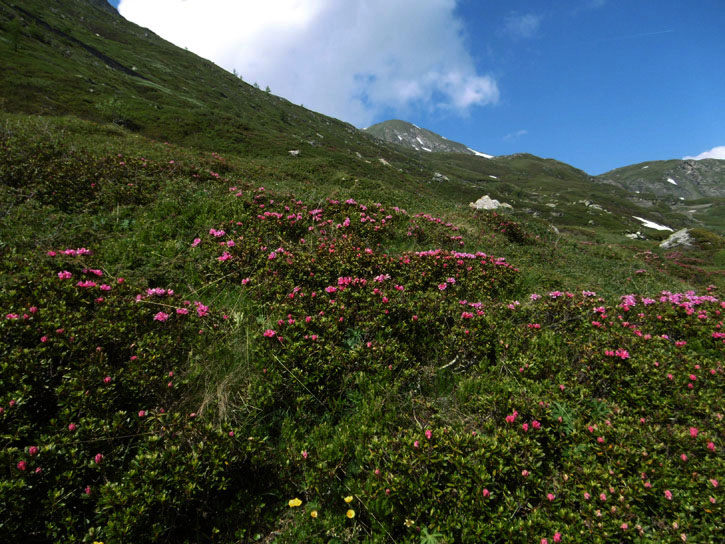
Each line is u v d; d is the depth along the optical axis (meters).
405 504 2.81
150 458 2.73
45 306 4.21
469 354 4.80
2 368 3.05
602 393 4.25
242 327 4.79
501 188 175.25
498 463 2.99
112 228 7.60
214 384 3.81
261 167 24.53
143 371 3.59
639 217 155.50
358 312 5.10
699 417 3.79
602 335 5.15
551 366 4.44
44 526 2.45
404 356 4.38
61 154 11.35
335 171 29.92
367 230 9.20
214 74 137.62
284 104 154.62
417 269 7.01
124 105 50.22
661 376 4.16
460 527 2.61
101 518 2.51
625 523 2.57
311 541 2.68
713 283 19.97
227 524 2.79
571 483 2.99
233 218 8.21
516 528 2.55
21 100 38.94
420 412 3.85
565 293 6.68
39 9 97.88
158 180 10.65
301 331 4.48
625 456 3.12
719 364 4.66
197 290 5.71
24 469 2.46
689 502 2.79
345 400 3.95
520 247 13.74
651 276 14.81
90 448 2.89
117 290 4.94
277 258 6.31
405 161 154.50
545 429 3.35
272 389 3.76
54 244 6.25
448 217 15.58
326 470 3.06
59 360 3.52
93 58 80.00
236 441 3.11
